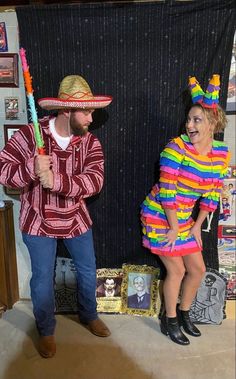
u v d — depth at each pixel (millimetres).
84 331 2174
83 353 2004
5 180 1699
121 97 2023
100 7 1909
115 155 2107
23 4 2107
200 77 1979
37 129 1652
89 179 1751
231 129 2076
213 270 2195
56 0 2105
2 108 2117
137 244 2234
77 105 1628
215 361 1955
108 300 2312
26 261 2361
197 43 1937
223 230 2213
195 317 2244
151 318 2293
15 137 1773
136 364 1932
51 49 1977
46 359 1959
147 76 1989
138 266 2271
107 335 2119
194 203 2014
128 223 2205
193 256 2008
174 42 1938
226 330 2191
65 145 1776
